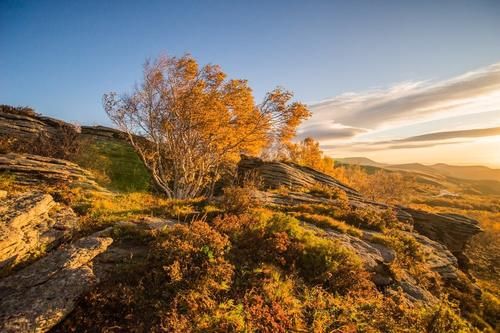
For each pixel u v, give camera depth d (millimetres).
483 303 14219
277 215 11250
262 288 7004
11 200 9070
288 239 9656
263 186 28250
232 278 7227
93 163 26141
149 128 26391
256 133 25812
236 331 5488
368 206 26297
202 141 26969
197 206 14211
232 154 29031
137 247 8180
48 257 6703
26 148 20953
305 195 24172
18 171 14578
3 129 22312
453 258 18859
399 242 14867
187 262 7012
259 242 9305
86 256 6824
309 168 40406
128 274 6578
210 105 24016
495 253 51875
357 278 8766
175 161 26641
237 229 9961
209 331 5355
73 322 5219
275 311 6352
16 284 5602
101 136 35281
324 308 7117
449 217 31641
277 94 24406
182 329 5230
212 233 8383
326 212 18328
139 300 5867
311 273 8617
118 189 23438
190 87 25594
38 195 9875
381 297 8656
